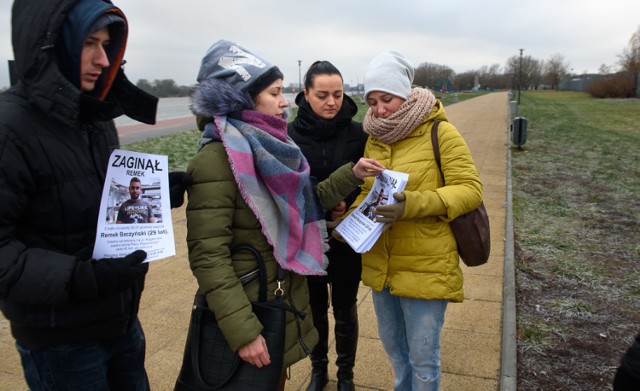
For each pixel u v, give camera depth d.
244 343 1.82
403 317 2.54
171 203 1.93
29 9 1.44
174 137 18.56
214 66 2.04
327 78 2.61
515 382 3.09
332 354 3.45
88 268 1.49
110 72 1.74
